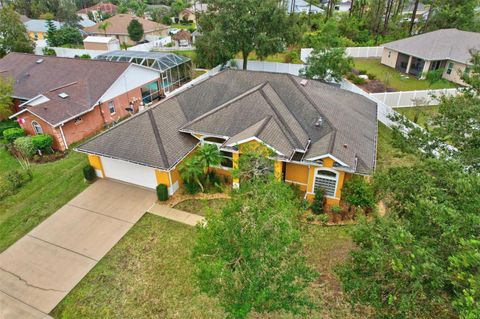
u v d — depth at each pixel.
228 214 10.55
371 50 50.59
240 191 11.35
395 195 12.12
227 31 39.62
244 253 9.68
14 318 13.04
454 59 37.56
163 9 99.00
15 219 18.53
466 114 12.77
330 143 17.73
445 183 10.80
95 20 99.12
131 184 21.30
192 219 18.06
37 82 31.69
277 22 39.72
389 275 9.06
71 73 31.73
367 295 9.48
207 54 40.81
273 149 16.78
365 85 38.00
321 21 62.53
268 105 20.91
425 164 11.80
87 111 27.14
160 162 18.72
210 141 20.97
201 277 10.04
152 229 17.42
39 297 13.88
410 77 40.88
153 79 34.78
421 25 56.69
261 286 9.87
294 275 10.42
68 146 26.34
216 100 23.95
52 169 23.38
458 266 6.89
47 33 67.56
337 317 12.70
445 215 8.22
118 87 30.36
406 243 8.36
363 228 10.05
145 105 34.00
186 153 20.16
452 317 9.11
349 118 21.73
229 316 10.38
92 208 19.14
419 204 9.29
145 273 14.85
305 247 15.98
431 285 8.16
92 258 15.72
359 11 63.03
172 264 15.26
